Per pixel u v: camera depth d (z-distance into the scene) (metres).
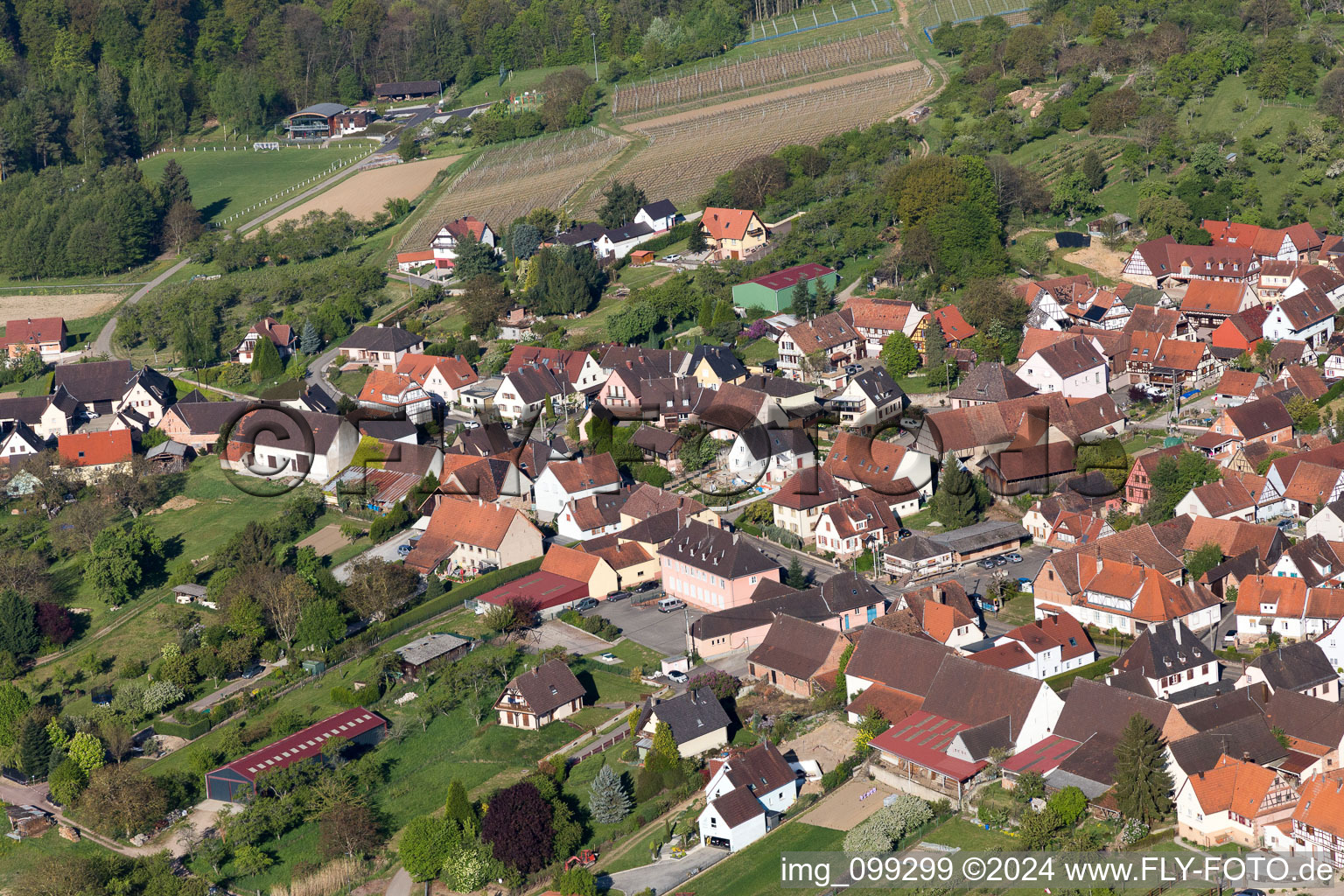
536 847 175.12
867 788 183.50
